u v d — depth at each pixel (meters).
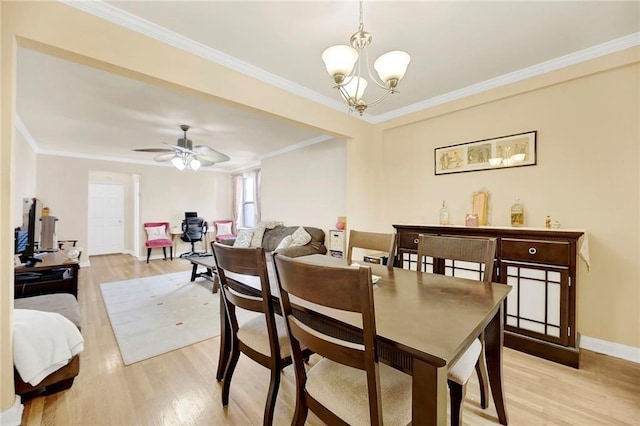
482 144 2.89
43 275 2.97
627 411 1.58
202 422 1.51
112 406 1.63
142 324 2.84
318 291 0.92
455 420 1.30
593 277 2.29
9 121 1.43
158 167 6.99
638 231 2.12
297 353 1.16
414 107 3.37
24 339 1.56
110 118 3.77
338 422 1.02
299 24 1.97
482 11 1.85
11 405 1.45
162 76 2.00
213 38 2.11
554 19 1.92
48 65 2.42
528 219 2.59
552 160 2.48
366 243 2.17
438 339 0.88
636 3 1.77
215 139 4.99
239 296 1.46
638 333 2.11
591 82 2.30
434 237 1.84
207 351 2.30
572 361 2.03
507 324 2.34
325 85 2.88
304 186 5.27
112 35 1.79
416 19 1.92
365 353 0.87
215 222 7.59
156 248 6.87
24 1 1.51
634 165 2.13
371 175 3.78
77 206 5.85
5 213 1.42
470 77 2.73
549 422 1.50
